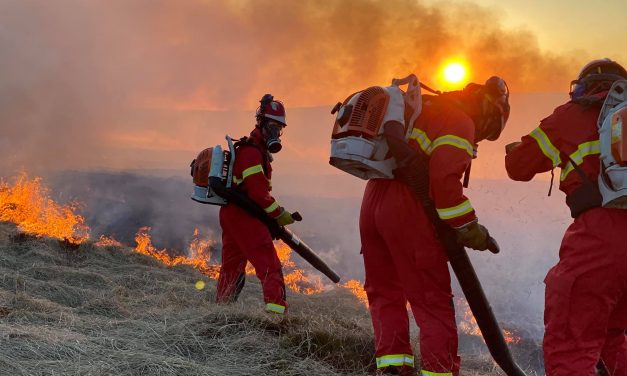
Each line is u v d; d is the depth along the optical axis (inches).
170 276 281.7
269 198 198.5
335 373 133.5
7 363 116.3
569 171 112.0
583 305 105.1
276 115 200.7
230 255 215.6
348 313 259.4
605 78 114.3
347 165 126.8
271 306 195.5
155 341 139.6
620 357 117.5
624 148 100.3
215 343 140.3
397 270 126.2
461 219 115.5
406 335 132.1
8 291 193.6
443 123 120.2
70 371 117.3
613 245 103.7
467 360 167.2
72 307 198.7
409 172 119.0
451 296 124.3
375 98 121.7
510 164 120.0
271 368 131.7
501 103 127.0
